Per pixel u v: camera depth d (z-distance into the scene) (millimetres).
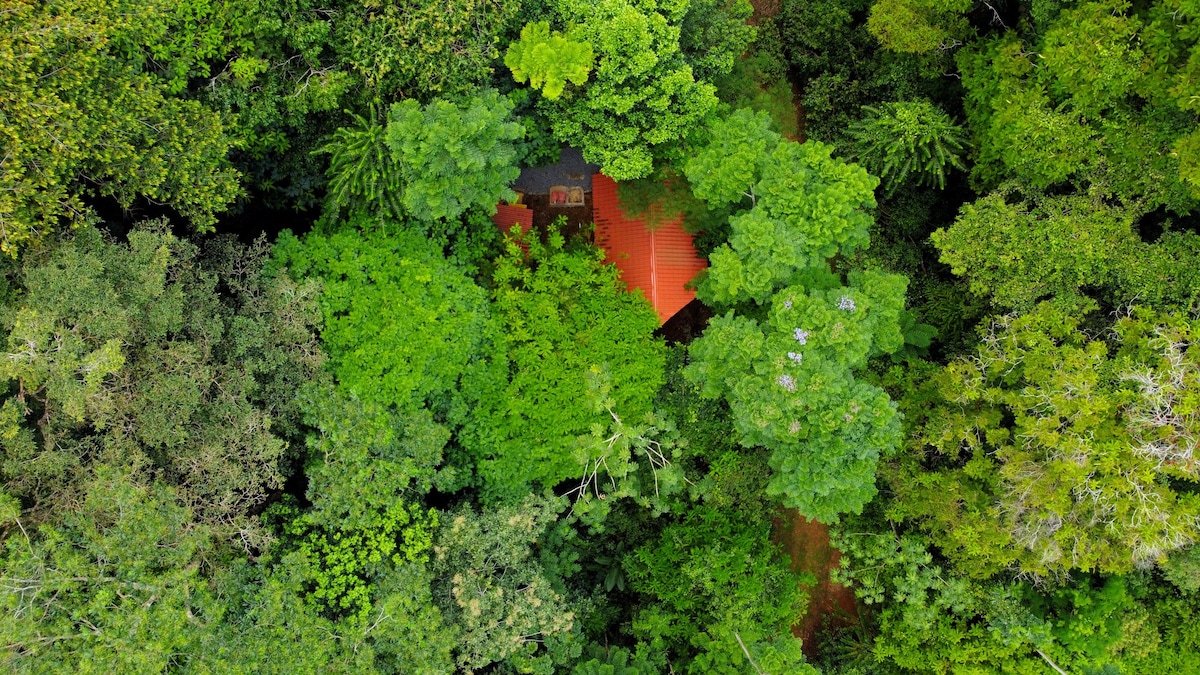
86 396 12531
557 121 17234
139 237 13875
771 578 18281
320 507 15188
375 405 15570
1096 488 14477
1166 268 15773
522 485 17609
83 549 13148
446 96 15734
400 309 16172
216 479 14203
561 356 17781
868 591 18094
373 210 16938
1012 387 16547
